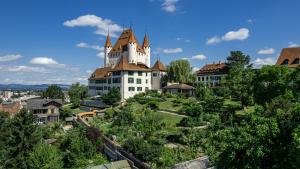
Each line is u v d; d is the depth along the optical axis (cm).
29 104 9338
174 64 11375
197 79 11656
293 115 2089
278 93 4553
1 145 5547
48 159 4425
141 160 4338
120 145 5025
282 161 1984
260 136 2048
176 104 7956
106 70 12006
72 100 12106
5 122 7362
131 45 12062
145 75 10488
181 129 5625
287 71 4856
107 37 13725
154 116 6588
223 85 9100
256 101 5159
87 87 13700
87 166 4731
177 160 4275
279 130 2028
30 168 4550
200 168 3956
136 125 6181
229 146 2205
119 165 4338
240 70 7462
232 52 10531
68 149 5344
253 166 2041
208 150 4384
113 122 6744
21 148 5159
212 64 11719
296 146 1747
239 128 2294
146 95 9700
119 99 9681
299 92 3177
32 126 5509
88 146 5203
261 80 5059
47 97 13962
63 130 7750
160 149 4441
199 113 6359
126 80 10056
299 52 7981
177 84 10250
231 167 2181
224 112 6341
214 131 5100
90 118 7931
